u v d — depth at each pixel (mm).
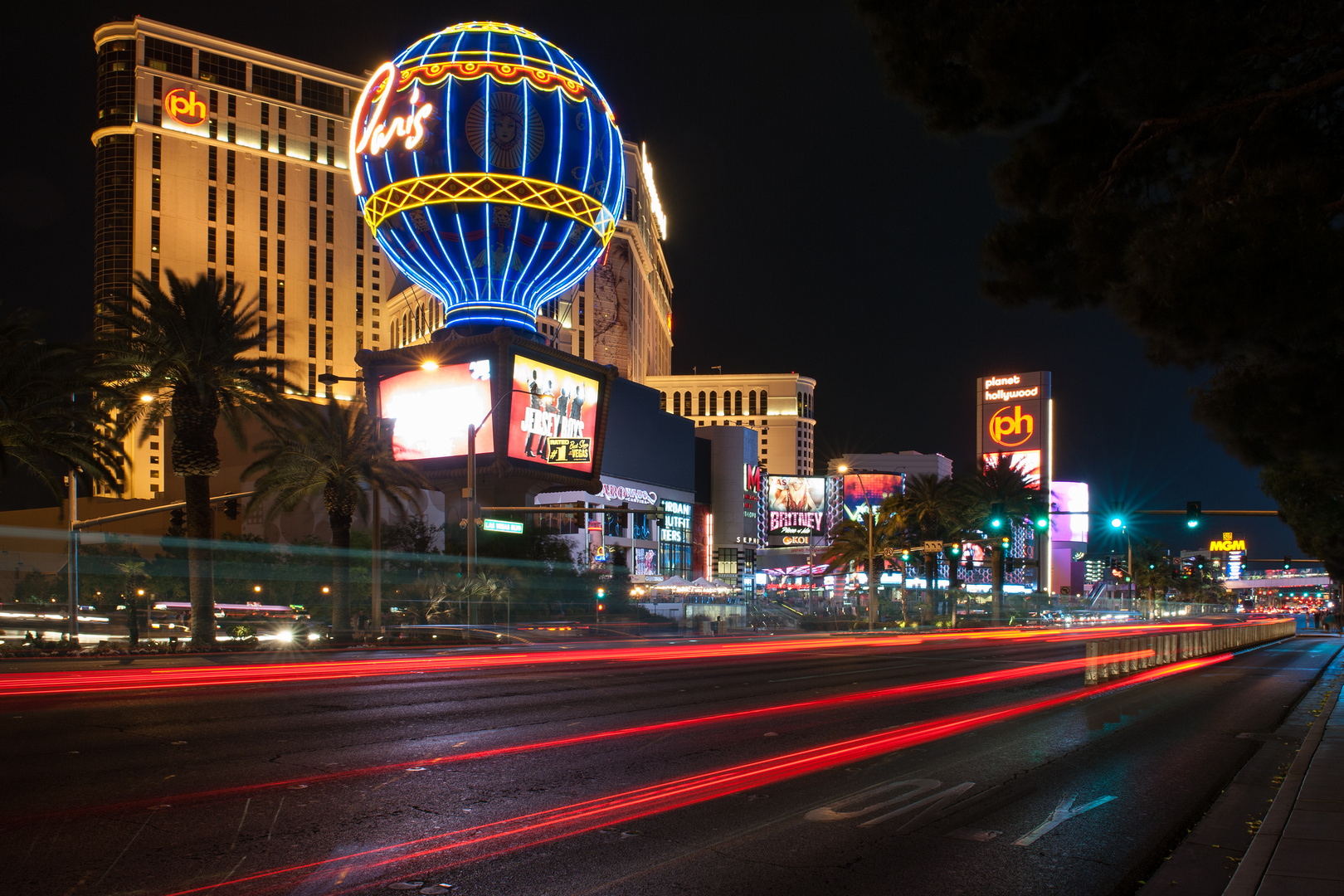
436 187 95312
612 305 179500
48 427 36719
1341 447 15695
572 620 70438
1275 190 11852
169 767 10609
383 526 71000
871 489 188500
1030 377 186125
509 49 99438
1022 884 6930
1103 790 10383
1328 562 67750
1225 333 12383
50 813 8406
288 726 13922
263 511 84062
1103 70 15000
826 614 90875
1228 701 20516
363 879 6734
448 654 34781
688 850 7656
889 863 7395
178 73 177500
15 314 34531
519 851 7516
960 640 52688
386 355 94188
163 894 6336
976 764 11789
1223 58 14055
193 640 38219
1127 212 14914
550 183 97062
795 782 10422
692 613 76125
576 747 12500
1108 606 193875
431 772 10633
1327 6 13789
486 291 99000
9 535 87562
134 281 37156
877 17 16047
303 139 188000
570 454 96625
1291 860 7082
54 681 21188
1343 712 17141
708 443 167125
